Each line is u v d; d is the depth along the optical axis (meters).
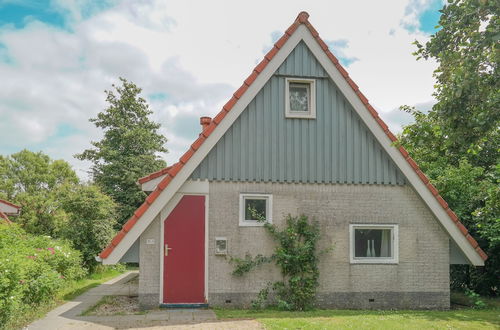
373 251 10.95
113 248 9.48
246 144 10.43
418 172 10.89
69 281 13.55
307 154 10.70
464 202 13.73
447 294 11.02
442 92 8.14
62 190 20.27
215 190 10.20
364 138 11.00
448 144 8.60
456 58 7.76
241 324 8.02
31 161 44.09
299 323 8.06
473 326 8.34
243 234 10.23
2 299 7.08
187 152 9.91
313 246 10.35
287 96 10.73
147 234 9.88
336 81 10.84
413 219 11.08
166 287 9.87
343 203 10.80
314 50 10.84
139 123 35.69
